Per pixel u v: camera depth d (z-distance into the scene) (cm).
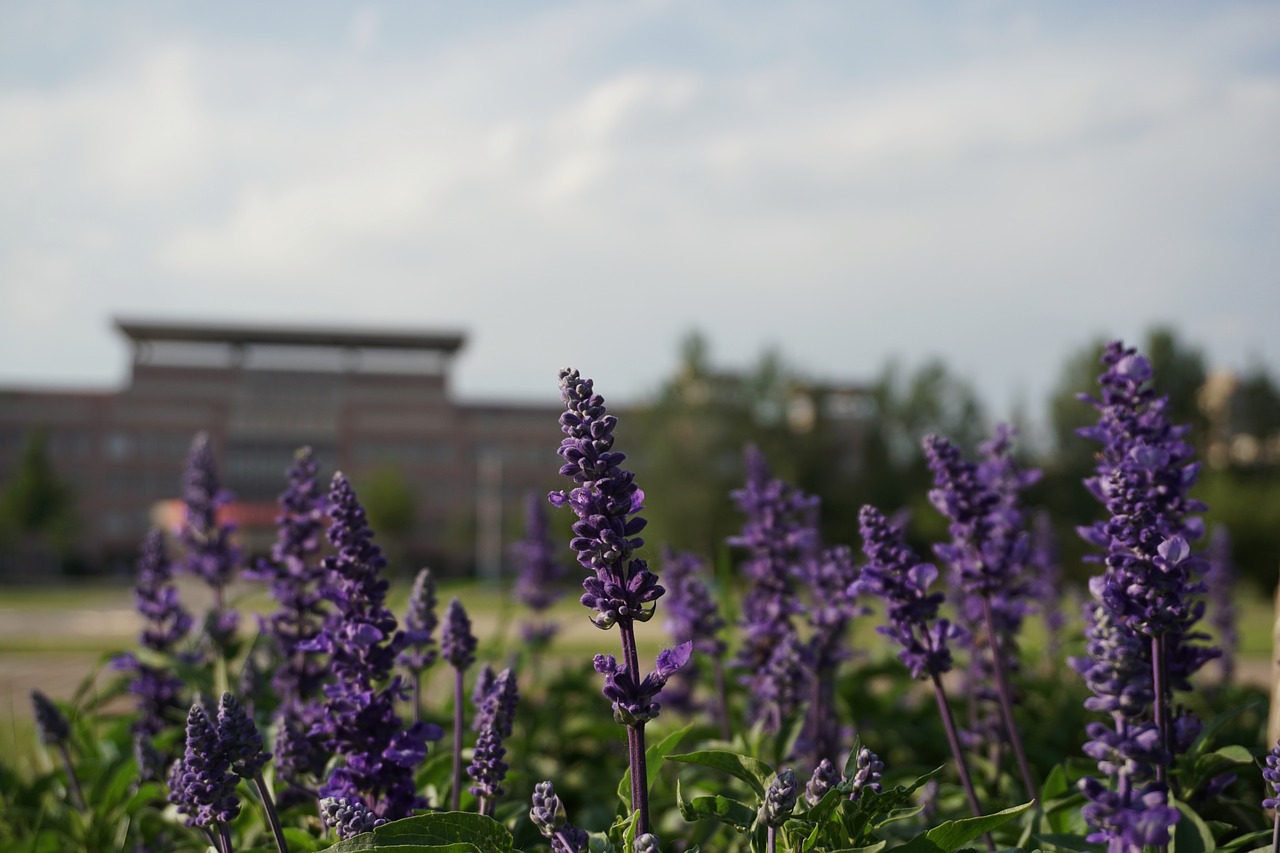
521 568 838
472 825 284
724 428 5253
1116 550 313
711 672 643
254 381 10975
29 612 4409
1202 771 354
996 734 498
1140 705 252
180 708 543
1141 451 337
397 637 351
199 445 604
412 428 10944
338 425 10881
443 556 10788
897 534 368
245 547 602
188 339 11044
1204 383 5962
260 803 400
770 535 499
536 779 522
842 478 5453
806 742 454
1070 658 279
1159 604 303
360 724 334
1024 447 4697
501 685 364
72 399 10644
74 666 1750
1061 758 561
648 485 5100
